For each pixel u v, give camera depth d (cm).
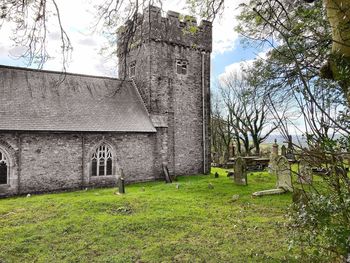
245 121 4231
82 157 2222
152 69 2634
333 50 388
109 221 1155
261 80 1166
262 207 1329
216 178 2334
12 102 2108
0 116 1984
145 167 2494
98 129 2259
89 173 2248
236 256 821
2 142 1942
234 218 1182
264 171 2602
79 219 1188
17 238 1003
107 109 2469
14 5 530
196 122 2872
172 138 2695
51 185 2105
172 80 2744
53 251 901
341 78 366
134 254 868
